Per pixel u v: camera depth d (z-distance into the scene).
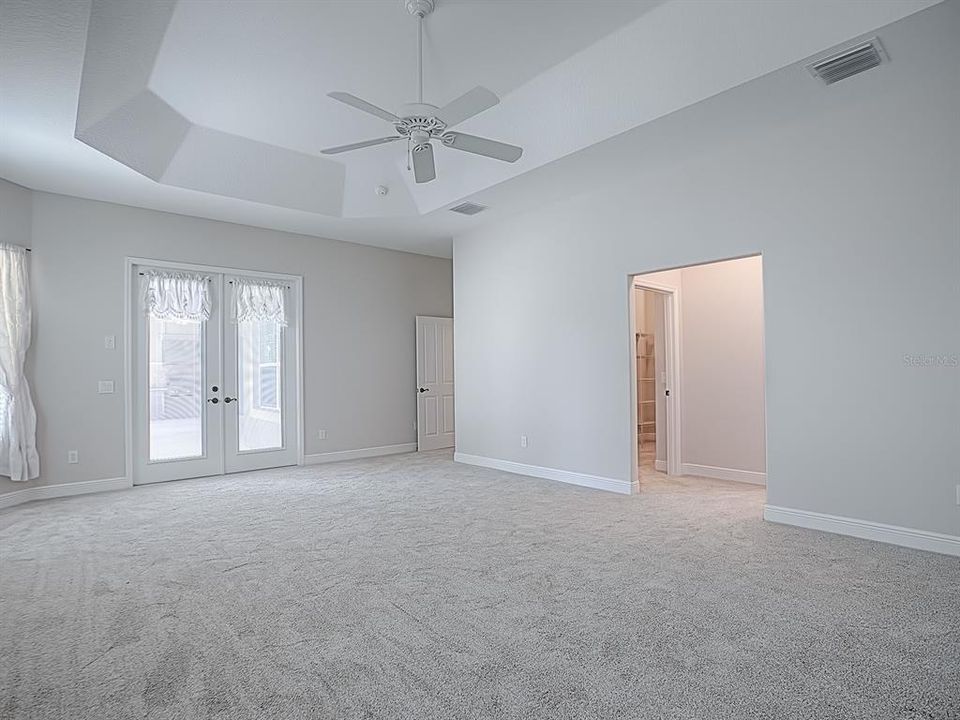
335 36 3.38
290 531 3.99
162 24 3.23
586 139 4.12
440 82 3.94
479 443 6.65
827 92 3.43
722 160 4.36
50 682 2.10
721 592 2.85
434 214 5.95
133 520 4.30
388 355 7.63
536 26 3.31
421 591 2.91
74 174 4.65
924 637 2.36
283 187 5.41
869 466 3.65
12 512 4.54
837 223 3.77
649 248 4.88
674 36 3.26
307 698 1.99
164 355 5.84
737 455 5.68
